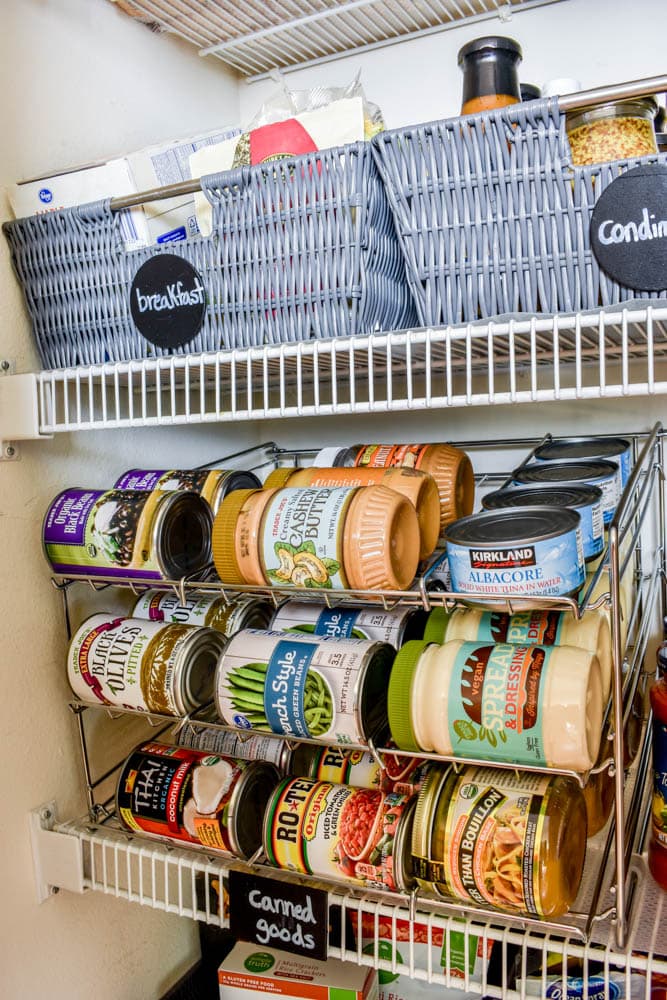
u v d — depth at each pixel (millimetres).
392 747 670
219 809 705
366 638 711
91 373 747
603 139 600
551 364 887
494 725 580
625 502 541
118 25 921
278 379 940
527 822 579
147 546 739
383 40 1013
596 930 604
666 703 626
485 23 961
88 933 872
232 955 867
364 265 658
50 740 836
